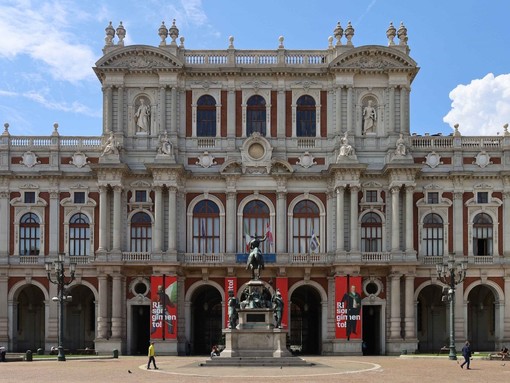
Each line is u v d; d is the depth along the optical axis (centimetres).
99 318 8650
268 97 9219
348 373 5384
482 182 9106
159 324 8594
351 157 8856
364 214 9031
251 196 9075
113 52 9056
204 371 5525
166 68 9088
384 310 8825
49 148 9088
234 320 6297
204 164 9119
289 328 8844
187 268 8869
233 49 9250
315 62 9306
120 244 8819
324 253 8931
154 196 8962
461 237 9025
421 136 9212
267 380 4781
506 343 8850
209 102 9262
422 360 7262
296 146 9162
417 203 9050
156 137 9125
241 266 8781
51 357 7750
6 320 8862
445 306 9412
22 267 8900
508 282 8906
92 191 9044
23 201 9038
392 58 9138
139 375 5281
